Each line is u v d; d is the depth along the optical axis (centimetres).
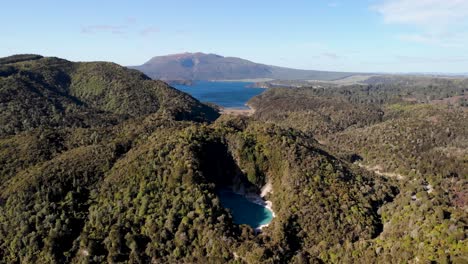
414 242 7938
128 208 10150
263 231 10181
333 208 10481
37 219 9869
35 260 9225
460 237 7319
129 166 11231
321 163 12469
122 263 9062
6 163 12031
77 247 9412
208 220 9600
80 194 10838
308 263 9012
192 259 9131
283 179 12025
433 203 9556
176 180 10688
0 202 10481
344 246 9169
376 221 10381
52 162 11694
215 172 12750
